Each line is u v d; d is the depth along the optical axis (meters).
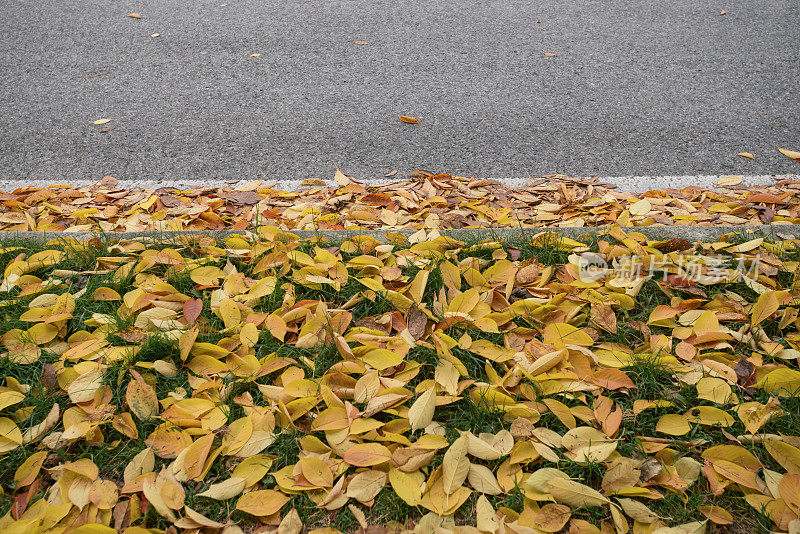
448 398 1.83
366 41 4.94
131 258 2.48
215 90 4.23
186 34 5.04
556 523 1.49
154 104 4.06
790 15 5.38
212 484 1.60
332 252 2.50
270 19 5.32
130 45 4.85
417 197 3.07
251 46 4.85
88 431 1.70
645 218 2.85
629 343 2.11
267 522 1.53
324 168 3.44
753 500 1.55
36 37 4.96
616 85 4.30
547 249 2.51
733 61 4.62
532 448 1.68
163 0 5.70
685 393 1.88
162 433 1.73
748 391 1.88
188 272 2.37
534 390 1.88
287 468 1.63
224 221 2.91
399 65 4.58
